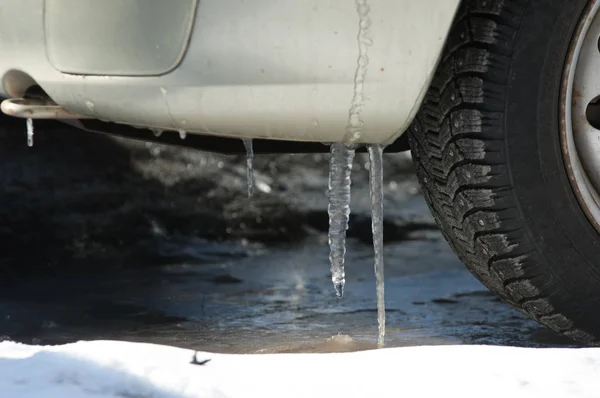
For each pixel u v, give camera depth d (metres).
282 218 8.12
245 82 3.95
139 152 8.84
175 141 4.64
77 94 4.09
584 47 4.23
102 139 8.70
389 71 3.98
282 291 6.20
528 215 4.18
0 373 3.46
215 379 3.55
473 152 4.15
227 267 6.81
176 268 6.75
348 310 5.75
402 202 8.83
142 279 6.45
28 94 4.32
